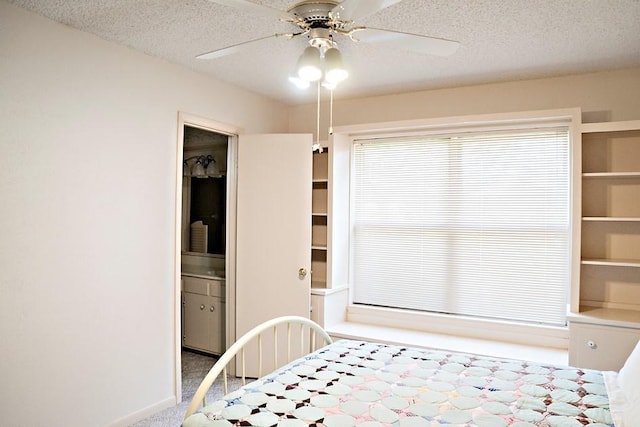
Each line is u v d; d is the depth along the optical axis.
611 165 3.09
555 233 3.30
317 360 2.23
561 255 3.28
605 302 3.10
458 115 3.55
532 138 3.38
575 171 2.96
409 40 1.80
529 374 2.04
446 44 1.81
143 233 2.88
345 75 1.81
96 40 2.59
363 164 4.04
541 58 2.87
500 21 2.32
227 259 3.79
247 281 3.65
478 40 2.57
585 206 3.16
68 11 2.26
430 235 3.74
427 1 2.09
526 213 3.40
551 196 3.32
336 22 1.73
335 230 3.80
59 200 2.40
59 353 2.40
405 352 2.37
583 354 2.75
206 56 2.10
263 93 3.86
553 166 3.31
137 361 2.84
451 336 3.48
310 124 4.23
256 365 3.61
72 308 2.46
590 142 3.14
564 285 3.27
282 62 3.05
